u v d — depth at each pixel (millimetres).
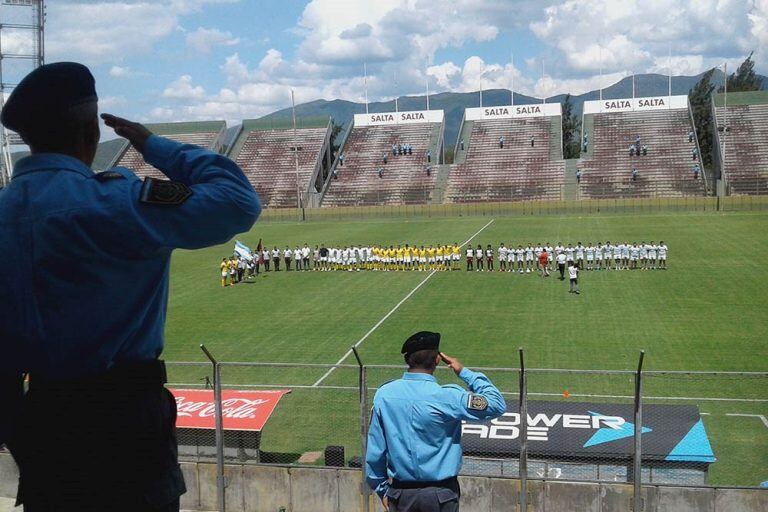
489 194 106438
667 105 115938
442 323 36438
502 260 55188
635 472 12992
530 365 28312
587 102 118688
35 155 2658
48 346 2516
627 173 105438
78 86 2662
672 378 23156
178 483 2963
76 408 2691
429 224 88688
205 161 2686
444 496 5254
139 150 2791
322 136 121875
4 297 2465
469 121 123438
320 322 37594
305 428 18422
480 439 15164
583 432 14977
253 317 39375
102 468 2744
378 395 5449
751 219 80062
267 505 14688
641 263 54469
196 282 52656
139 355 2727
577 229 77062
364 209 100500
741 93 109438
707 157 137125
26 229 2455
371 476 5484
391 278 52656
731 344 30562
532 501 13727
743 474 16469
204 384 23438
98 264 2471
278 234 83562
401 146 118750
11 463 15406
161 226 2479
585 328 34406
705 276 47625
